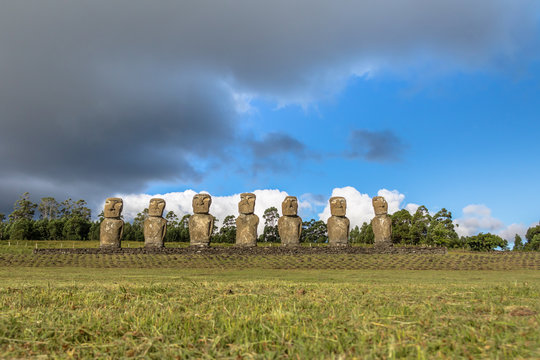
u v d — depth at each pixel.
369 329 4.73
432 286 11.25
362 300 7.36
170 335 4.66
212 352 4.05
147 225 34.91
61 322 5.44
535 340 4.10
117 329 5.02
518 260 28.31
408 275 21.05
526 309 5.81
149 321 5.36
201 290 9.18
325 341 4.23
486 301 7.02
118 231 34.72
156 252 31.56
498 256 29.67
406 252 32.25
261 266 26.33
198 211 35.00
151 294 8.50
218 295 8.25
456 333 4.47
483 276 20.62
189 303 7.07
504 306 6.38
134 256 30.16
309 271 23.66
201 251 31.73
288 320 5.23
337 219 36.59
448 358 3.68
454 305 6.58
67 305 6.95
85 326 5.11
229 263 27.45
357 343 4.15
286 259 28.94
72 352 4.20
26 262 27.36
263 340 4.32
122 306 6.89
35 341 4.64
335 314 5.69
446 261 28.17
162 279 16.52
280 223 36.28
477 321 5.06
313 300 7.44
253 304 6.88
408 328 4.75
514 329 4.60
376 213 37.03
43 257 29.14
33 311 6.30
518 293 8.34
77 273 21.12
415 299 7.43
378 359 3.71
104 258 29.23
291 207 36.38
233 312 5.77
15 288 9.74
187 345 4.30
